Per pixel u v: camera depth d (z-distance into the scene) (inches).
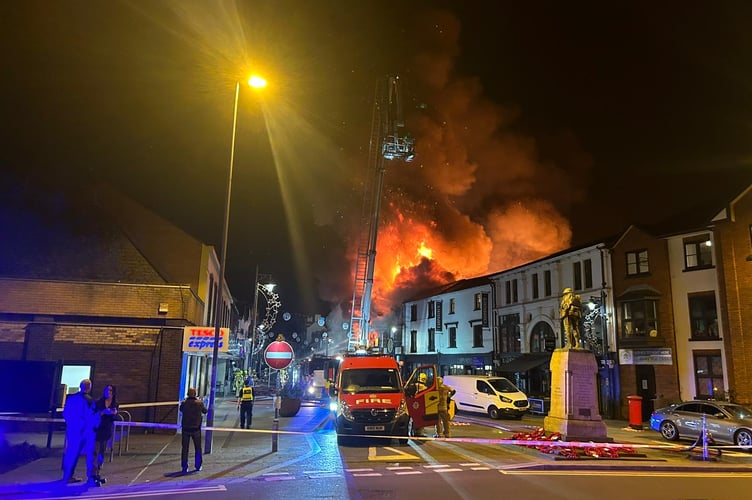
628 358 1112.2
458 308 1797.5
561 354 590.6
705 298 1031.0
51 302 685.3
